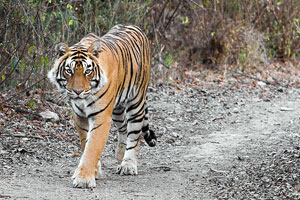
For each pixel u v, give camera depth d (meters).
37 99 13.14
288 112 14.43
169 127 12.84
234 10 21.58
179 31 21.22
